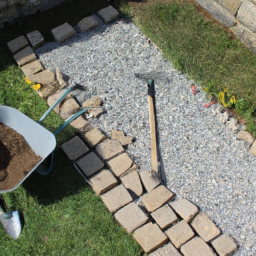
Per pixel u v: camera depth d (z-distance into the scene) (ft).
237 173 9.67
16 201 9.44
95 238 8.87
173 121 10.57
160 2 13.24
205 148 10.07
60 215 9.24
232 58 11.62
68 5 13.55
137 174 9.75
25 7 12.91
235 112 10.57
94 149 10.28
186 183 9.66
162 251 8.59
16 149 9.44
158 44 12.12
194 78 11.27
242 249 8.72
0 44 12.59
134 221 9.00
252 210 9.17
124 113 10.85
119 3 13.44
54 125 10.62
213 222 9.07
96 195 9.50
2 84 11.60
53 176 9.80
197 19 12.60
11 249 8.81
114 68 11.78
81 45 12.42
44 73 11.76
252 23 11.51
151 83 11.06
